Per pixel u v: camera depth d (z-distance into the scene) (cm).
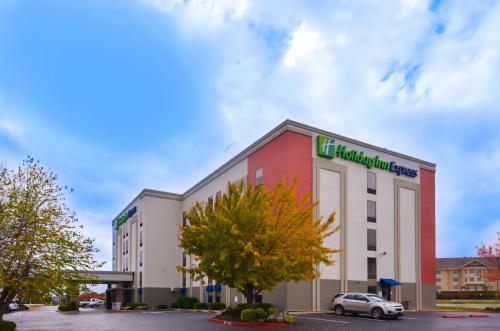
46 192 1892
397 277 3941
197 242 2456
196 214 2567
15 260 1728
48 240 1753
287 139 3509
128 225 6462
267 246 2323
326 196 3622
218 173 4650
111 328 2295
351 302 2947
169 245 5528
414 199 4241
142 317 3198
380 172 4038
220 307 4181
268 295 3462
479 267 10650
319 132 3688
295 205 2497
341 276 3569
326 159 3678
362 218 3812
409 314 3303
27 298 1834
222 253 2258
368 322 2509
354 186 3812
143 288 5284
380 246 3891
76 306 4938
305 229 2386
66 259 1800
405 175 4216
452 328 2189
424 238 4231
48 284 1734
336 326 2272
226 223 2322
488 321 2625
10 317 3559
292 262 2328
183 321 2706
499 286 9431
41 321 2955
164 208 5597
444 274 11238
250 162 4022
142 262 5425
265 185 3734
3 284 1655
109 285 6825
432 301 4131
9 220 1764
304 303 3338
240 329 2173
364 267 3738
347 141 3844
